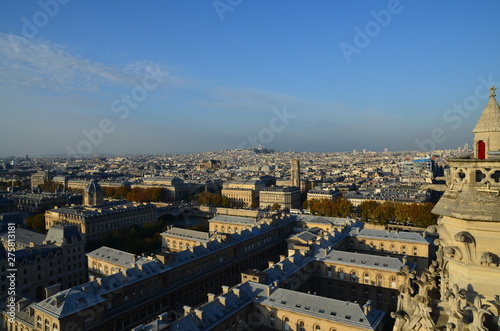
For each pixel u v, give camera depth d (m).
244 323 197.75
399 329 49.34
